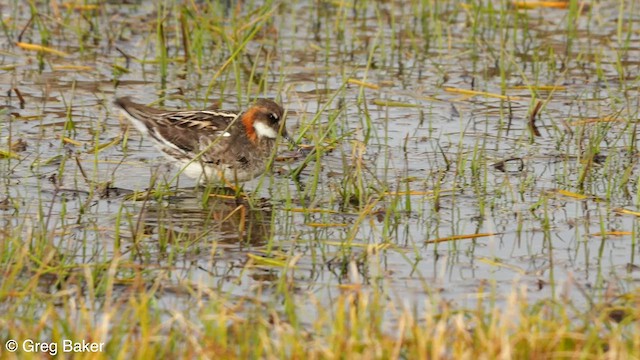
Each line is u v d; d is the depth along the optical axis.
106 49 20.77
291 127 17.02
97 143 14.67
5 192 14.12
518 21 22.70
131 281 11.31
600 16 22.66
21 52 20.38
